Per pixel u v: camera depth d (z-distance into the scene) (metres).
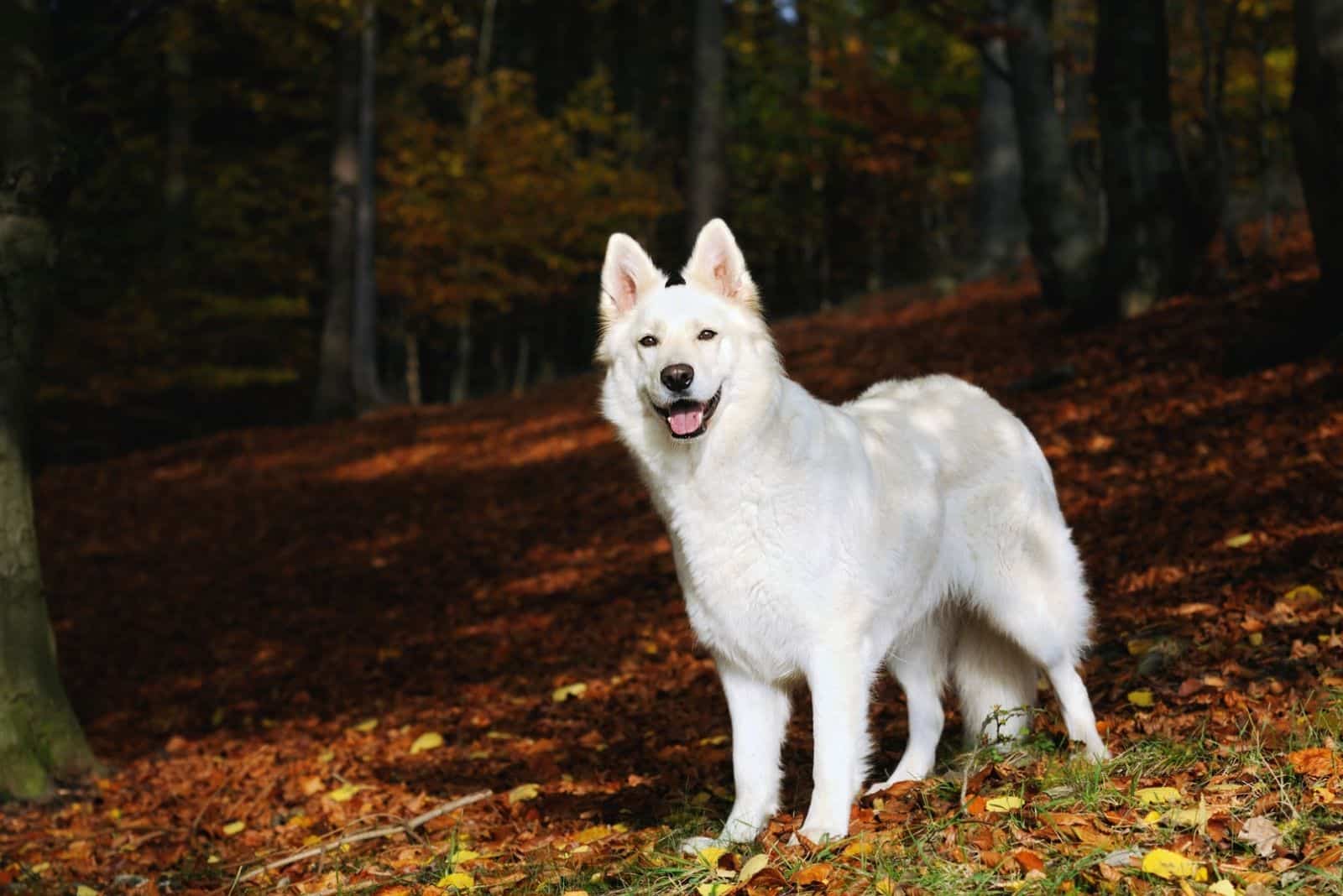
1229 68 19.14
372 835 5.15
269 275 27.42
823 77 31.95
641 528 11.59
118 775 7.05
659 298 4.28
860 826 4.05
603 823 5.06
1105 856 3.32
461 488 15.11
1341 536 6.51
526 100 29.59
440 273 28.55
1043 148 14.73
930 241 32.88
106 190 24.53
